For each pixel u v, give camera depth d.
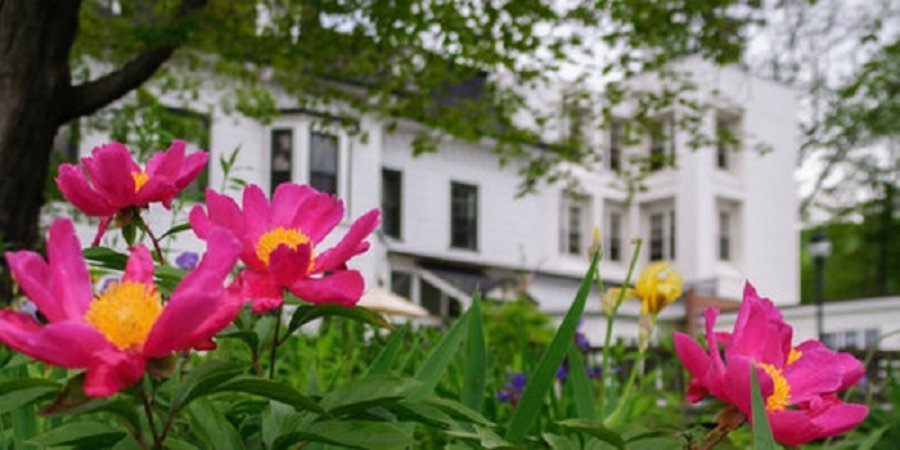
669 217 32.62
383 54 12.38
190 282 1.04
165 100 17.25
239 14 12.18
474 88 25.83
